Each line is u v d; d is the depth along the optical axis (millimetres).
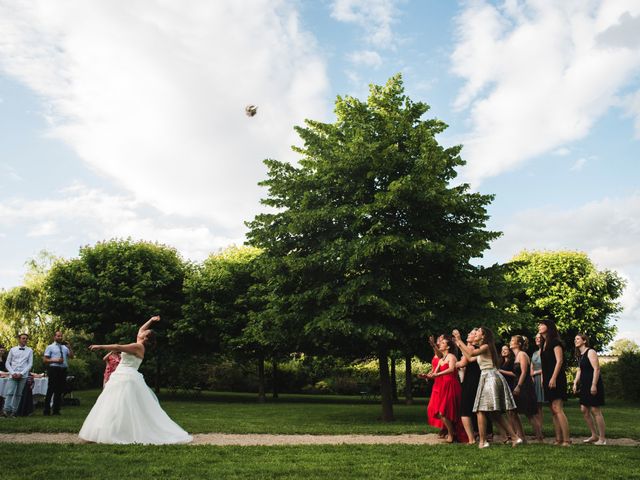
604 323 32875
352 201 16875
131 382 9125
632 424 14344
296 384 40000
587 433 11719
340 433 11438
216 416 15445
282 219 17453
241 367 37125
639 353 31031
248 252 37625
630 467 7160
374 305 15344
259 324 17797
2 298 42625
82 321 29562
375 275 15609
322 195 17047
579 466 7145
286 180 17797
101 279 29469
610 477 6480
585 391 10148
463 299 15961
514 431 10055
